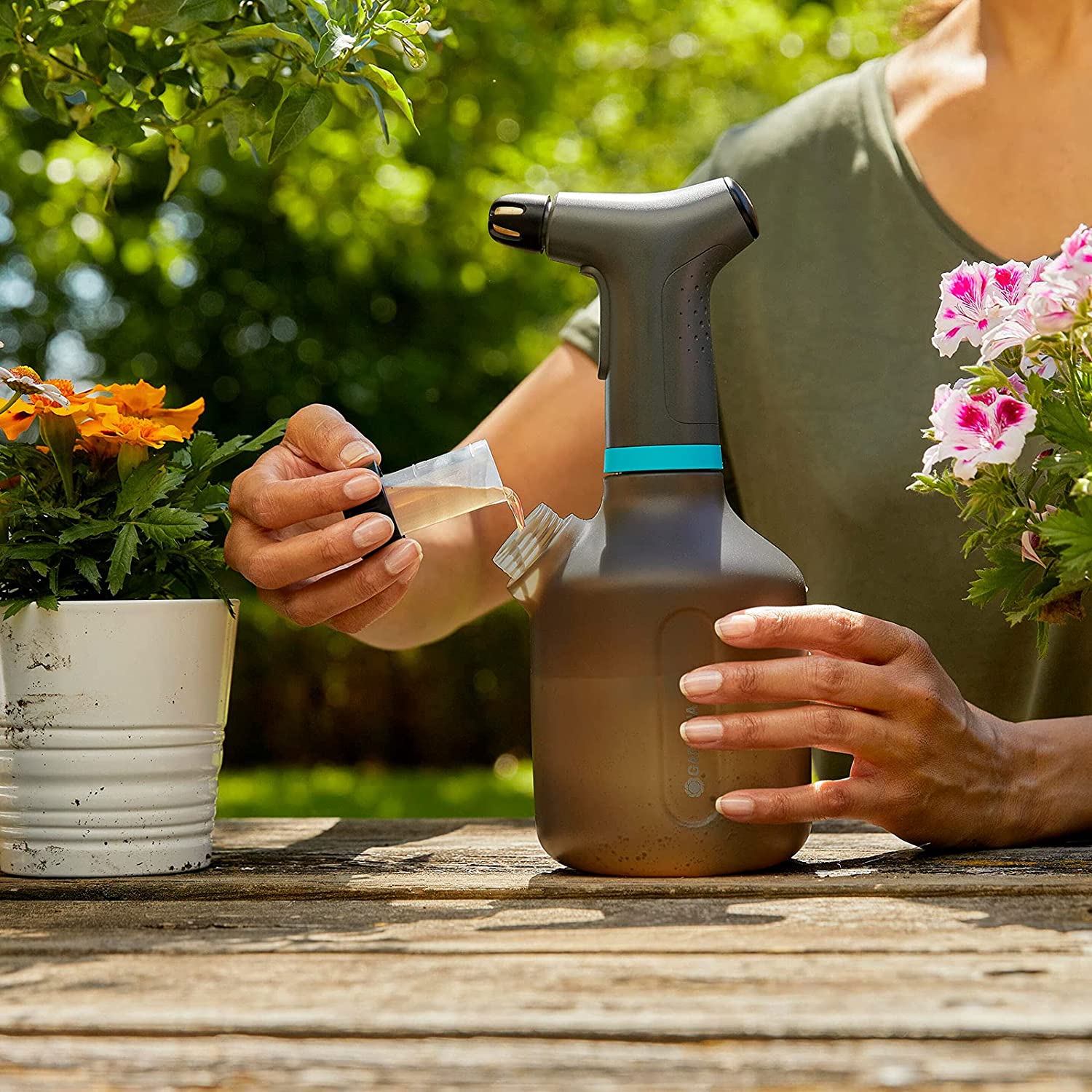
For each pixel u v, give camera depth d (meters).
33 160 5.65
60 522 0.87
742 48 6.21
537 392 1.39
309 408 0.92
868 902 0.66
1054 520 0.71
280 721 7.31
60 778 0.83
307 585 0.88
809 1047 0.42
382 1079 0.40
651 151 7.48
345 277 7.20
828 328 1.34
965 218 1.31
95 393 0.92
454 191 5.74
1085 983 0.48
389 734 7.45
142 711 0.83
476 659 7.54
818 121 1.42
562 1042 0.43
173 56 1.10
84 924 0.64
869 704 0.77
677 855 0.74
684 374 0.76
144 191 6.45
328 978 0.51
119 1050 0.43
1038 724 0.90
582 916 0.63
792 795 0.75
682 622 0.74
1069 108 1.28
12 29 1.04
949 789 0.82
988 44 1.36
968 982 0.48
